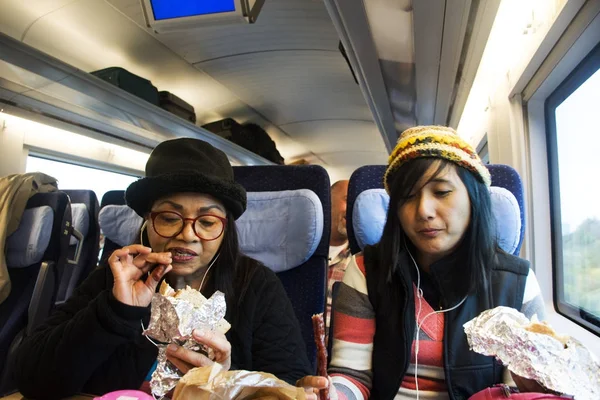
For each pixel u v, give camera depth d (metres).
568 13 1.27
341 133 5.46
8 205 2.05
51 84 2.59
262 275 1.17
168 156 1.08
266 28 2.86
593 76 1.38
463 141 0.95
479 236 0.93
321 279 1.42
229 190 1.03
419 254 1.04
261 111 4.60
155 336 0.65
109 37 2.79
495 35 1.89
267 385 0.50
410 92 2.77
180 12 1.82
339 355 1.02
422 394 0.94
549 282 1.71
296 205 1.41
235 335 1.08
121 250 0.85
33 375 0.88
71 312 1.06
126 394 0.67
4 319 2.01
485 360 0.91
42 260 2.13
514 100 1.87
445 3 1.58
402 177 0.93
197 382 0.49
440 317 0.97
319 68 3.52
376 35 1.99
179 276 1.09
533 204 1.75
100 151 3.80
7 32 2.52
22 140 3.07
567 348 0.62
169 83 3.62
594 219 1.39
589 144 1.42
